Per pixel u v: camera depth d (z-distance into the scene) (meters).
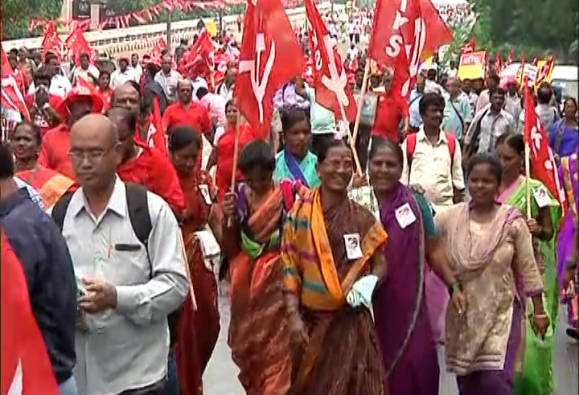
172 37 47.78
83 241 5.19
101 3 45.28
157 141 7.80
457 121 17.70
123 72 23.97
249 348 7.00
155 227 5.23
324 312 6.15
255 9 7.25
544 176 8.12
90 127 5.16
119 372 5.20
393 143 6.66
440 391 8.29
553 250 7.91
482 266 6.39
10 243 4.48
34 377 3.63
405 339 6.45
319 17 8.38
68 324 4.70
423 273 6.48
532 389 6.68
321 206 6.15
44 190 6.95
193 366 7.00
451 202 9.77
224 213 6.99
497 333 6.41
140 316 5.14
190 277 7.00
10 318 3.52
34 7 32.09
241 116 8.07
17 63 20.97
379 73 15.55
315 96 8.53
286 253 6.21
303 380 6.21
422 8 8.90
